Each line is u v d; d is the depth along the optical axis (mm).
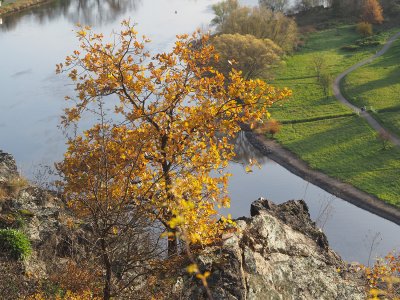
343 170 78562
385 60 118375
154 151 19641
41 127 79188
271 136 90375
